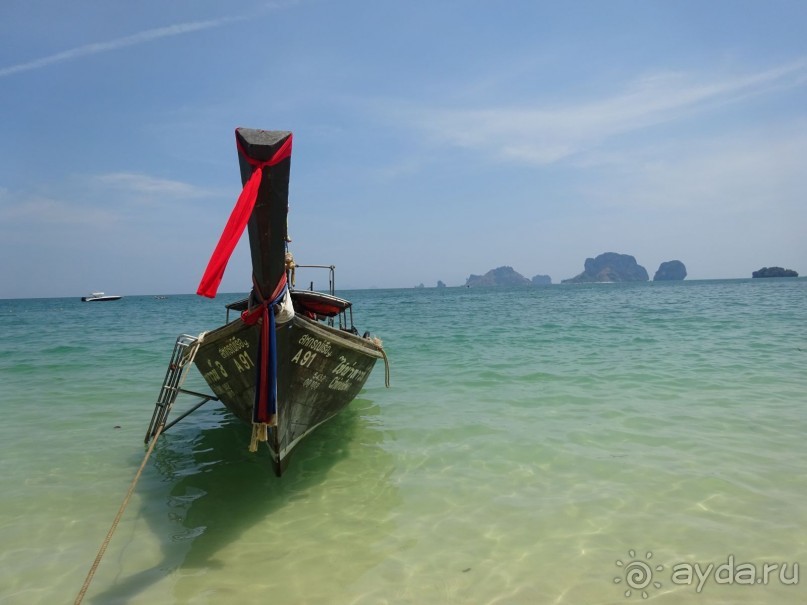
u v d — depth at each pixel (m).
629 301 43.72
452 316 30.81
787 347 14.73
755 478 5.89
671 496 5.53
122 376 12.75
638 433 7.51
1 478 6.46
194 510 5.63
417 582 4.23
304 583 4.27
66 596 4.15
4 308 63.19
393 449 7.24
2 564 4.60
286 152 4.76
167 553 4.77
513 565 4.43
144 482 6.39
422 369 12.85
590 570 4.32
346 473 6.50
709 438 7.22
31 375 12.84
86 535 5.11
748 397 9.34
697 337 17.30
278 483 6.31
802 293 50.94
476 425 8.13
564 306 39.78
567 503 5.47
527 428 7.90
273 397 5.37
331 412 7.53
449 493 5.82
